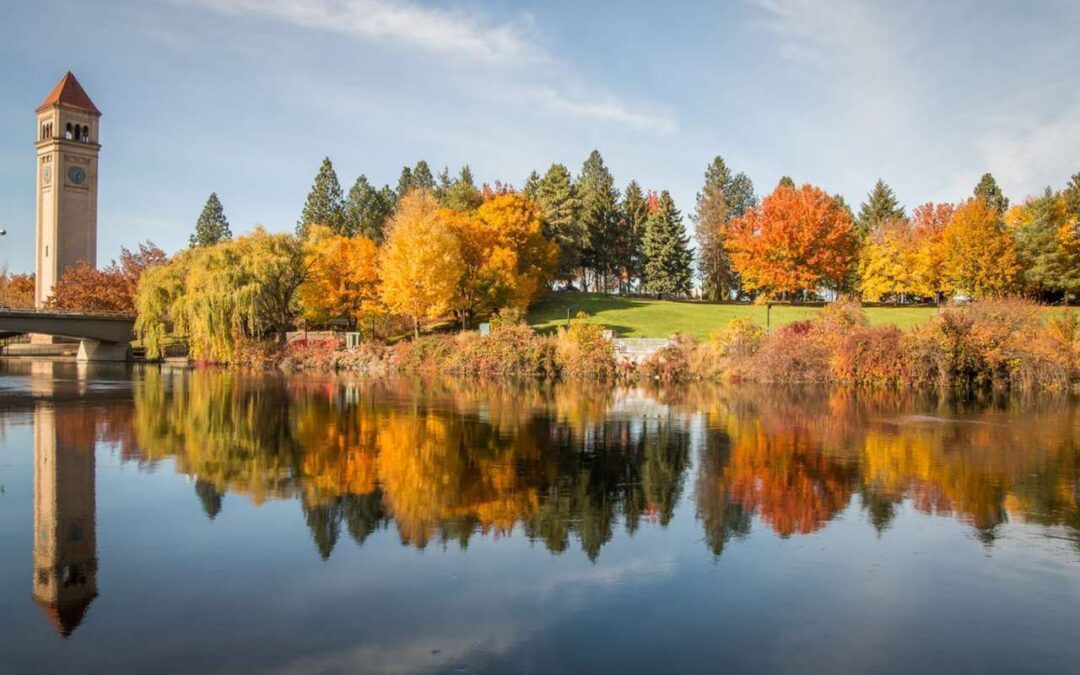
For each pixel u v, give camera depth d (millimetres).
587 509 12453
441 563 9734
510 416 24594
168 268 61250
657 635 7637
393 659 7047
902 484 14367
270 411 25734
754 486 14211
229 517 11828
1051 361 34719
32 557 9867
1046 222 63188
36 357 74000
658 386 38312
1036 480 14742
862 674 6863
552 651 7250
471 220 64062
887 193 95000
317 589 8789
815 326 40844
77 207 101250
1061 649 7426
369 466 15922
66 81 102062
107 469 15430
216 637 7477
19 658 6988
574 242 81875
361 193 107500
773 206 67562
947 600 8633
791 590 8891
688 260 89250
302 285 61938
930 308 66500
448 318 66625
